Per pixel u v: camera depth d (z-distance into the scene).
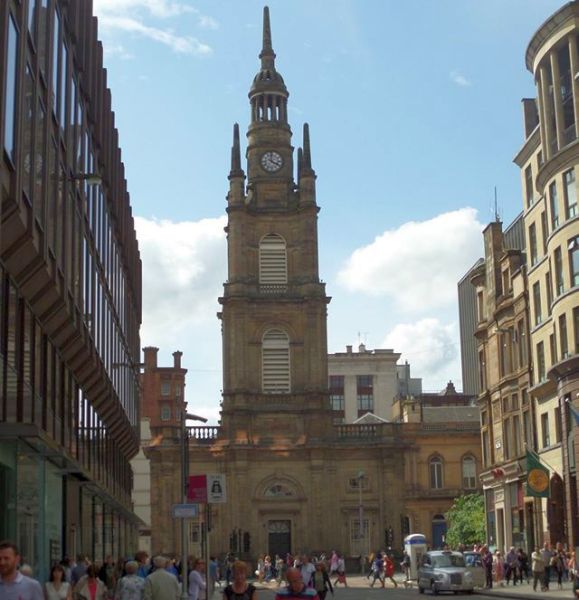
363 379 161.38
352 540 94.50
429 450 100.56
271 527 94.12
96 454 49.41
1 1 23.00
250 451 94.38
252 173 101.06
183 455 41.03
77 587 24.75
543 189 62.44
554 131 61.34
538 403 66.25
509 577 60.56
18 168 24.91
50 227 31.02
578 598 43.09
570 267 58.12
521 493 70.50
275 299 97.56
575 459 55.22
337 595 56.75
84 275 40.50
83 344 39.66
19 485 28.08
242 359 96.19
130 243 69.50
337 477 95.50
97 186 45.88
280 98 102.94
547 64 61.66
